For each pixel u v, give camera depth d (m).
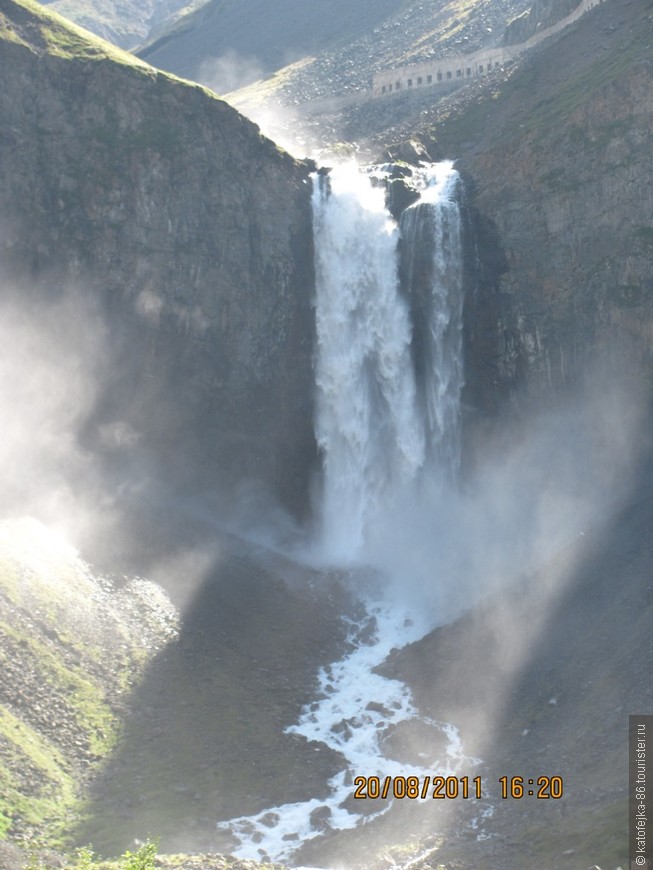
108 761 57.38
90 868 43.44
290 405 94.12
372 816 53.91
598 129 93.81
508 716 62.12
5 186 87.75
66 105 91.38
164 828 52.28
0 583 65.94
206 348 90.94
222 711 64.00
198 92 93.50
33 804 52.06
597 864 42.75
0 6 94.50
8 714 57.19
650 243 90.12
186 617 72.50
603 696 59.41
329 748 61.41
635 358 89.88
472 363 96.00
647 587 67.94
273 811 54.88
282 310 94.19
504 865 45.47
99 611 69.00
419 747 60.56
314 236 96.19
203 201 91.88
